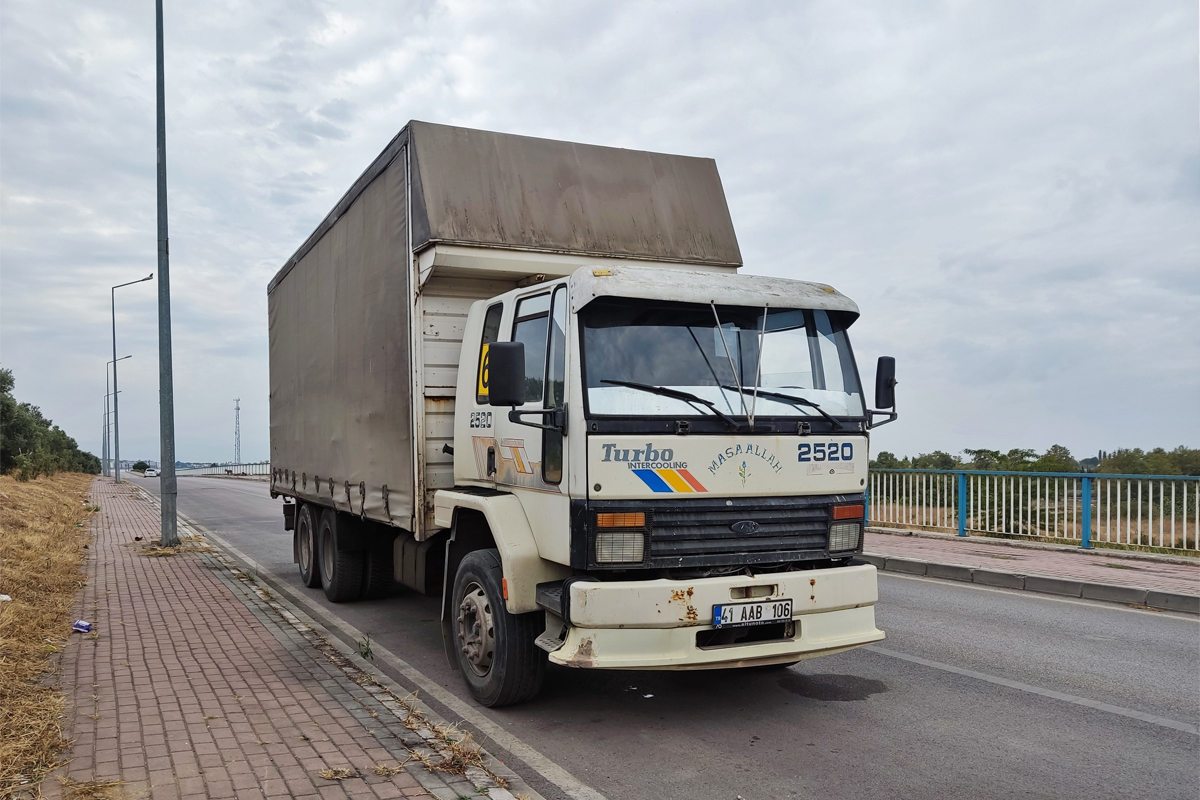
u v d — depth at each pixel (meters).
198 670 6.10
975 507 13.12
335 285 8.90
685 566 4.66
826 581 4.92
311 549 10.37
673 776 4.30
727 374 4.98
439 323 6.52
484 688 5.39
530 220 6.39
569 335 4.80
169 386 14.41
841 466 5.19
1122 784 4.16
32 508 18.61
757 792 4.09
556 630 4.87
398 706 5.24
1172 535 10.67
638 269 5.01
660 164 7.18
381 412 7.26
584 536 4.52
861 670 6.28
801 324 5.32
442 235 6.03
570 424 4.67
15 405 39.94
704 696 5.69
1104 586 8.94
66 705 5.18
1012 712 5.29
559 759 4.54
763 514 4.88
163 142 14.75
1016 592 9.48
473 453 6.09
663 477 4.64
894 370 5.66
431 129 6.39
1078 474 11.76
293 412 11.09
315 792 3.85
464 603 5.66
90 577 10.65
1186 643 7.06
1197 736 4.84
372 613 8.87
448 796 3.82
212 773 4.06
